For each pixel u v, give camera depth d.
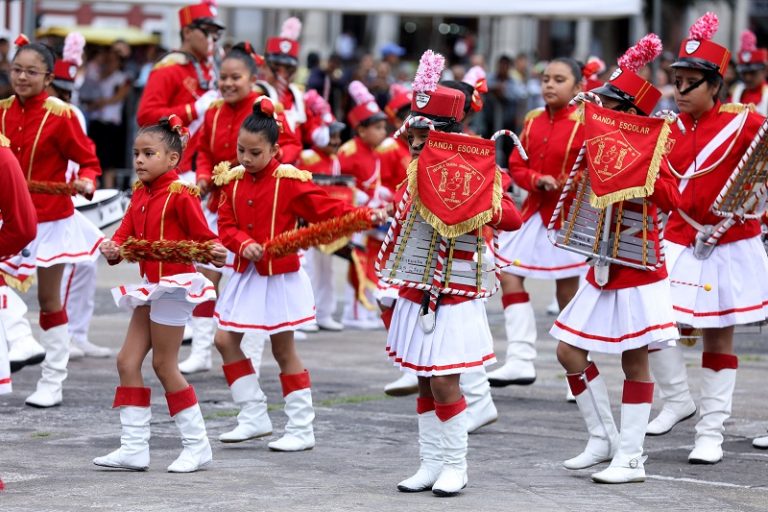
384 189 16.14
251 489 8.30
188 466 8.84
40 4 35.56
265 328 9.64
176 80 13.68
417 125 8.34
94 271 13.85
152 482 8.46
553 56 37.94
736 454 9.89
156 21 36.03
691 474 9.17
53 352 11.25
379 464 9.24
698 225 9.95
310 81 23.77
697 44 9.89
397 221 8.38
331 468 9.07
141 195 9.11
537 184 12.02
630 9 23.44
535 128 12.39
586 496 8.37
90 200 12.25
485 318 8.53
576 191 9.12
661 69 27.36
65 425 10.42
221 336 9.87
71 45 12.29
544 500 8.21
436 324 8.30
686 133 10.00
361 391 12.25
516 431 10.57
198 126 13.58
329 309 16.89
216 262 8.90
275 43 14.41
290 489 8.33
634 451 8.85
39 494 8.02
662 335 8.76
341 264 24.14
